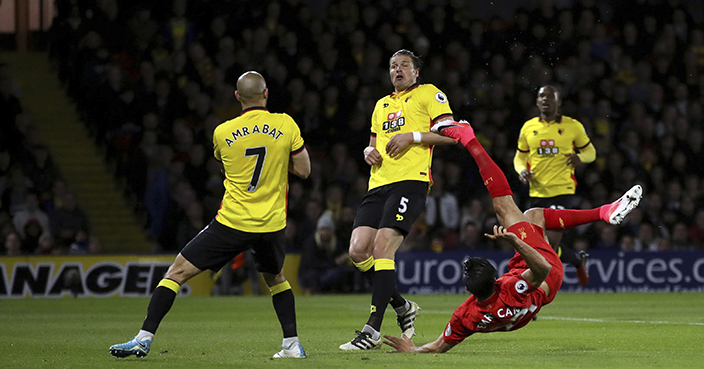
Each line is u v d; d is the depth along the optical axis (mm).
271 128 19203
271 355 19672
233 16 72750
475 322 18969
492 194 20000
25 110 68375
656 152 71188
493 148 68312
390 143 22094
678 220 65812
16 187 58594
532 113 72125
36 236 54812
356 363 17641
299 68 70438
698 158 71312
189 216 56250
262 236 18984
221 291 54969
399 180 22266
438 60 72375
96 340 24172
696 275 59250
